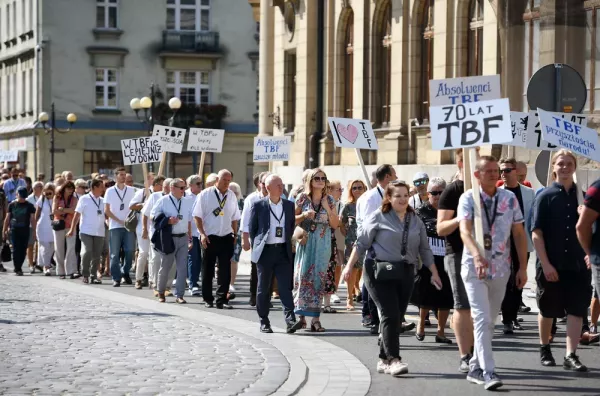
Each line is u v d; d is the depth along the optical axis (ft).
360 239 59.26
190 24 328.49
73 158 323.16
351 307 89.45
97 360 61.36
